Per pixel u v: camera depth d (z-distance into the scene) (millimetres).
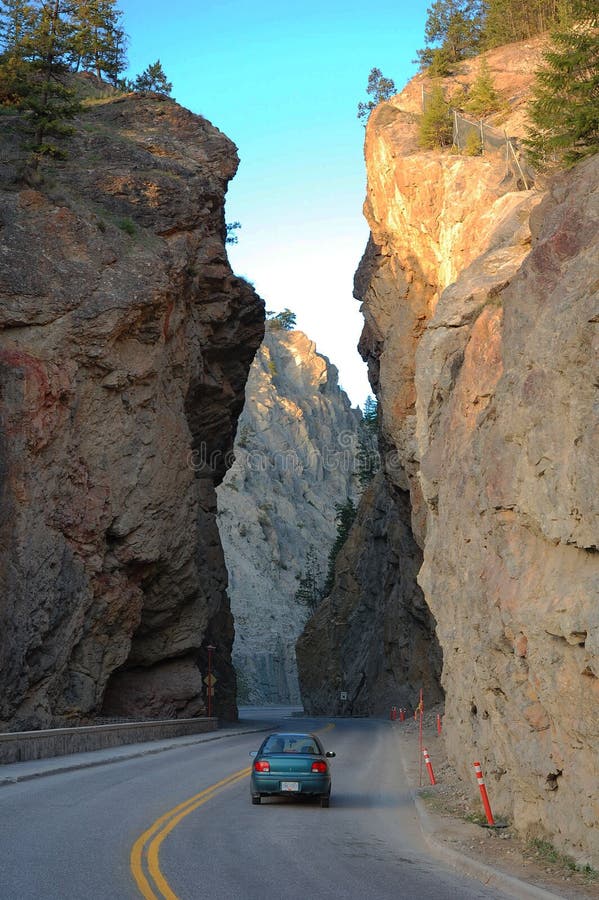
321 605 100500
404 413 53938
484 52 67312
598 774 11984
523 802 14672
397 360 54344
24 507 37312
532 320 16266
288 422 197125
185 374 49531
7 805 16156
